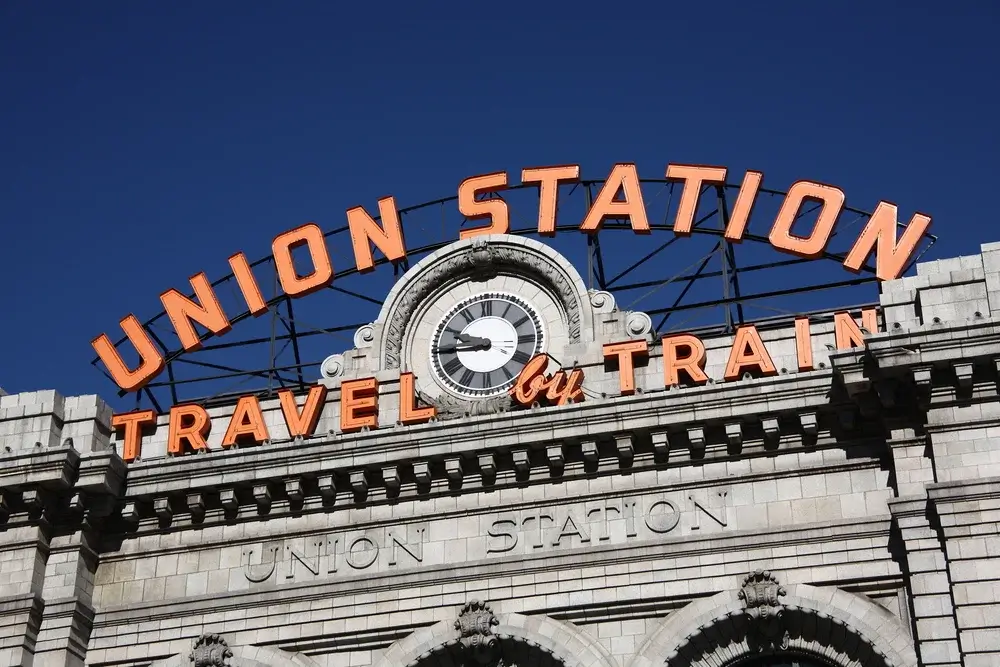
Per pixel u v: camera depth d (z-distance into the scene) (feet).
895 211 200.64
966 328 168.55
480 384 196.75
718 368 186.50
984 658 159.33
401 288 202.18
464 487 184.65
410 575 181.37
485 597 179.11
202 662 181.98
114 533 192.75
